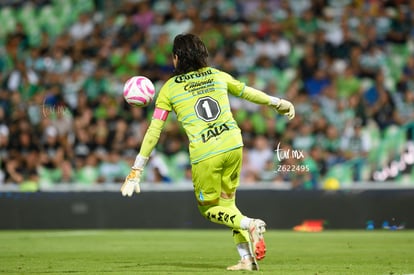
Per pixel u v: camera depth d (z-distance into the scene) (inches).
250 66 2679.6
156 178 2198.6
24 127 2273.6
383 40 2775.6
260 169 2231.8
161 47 2723.9
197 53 880.3
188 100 866.1
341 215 1958.7
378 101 2416.3
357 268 960.3
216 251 1279.5
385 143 2256.4
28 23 2945.4
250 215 1966.0
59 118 2284.7
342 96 2506.2
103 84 2554.1
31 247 1373.0
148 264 1019.3
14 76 2566.4
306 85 2608.3
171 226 1980.8
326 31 2795.3
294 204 1967.3
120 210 1993.1
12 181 2214.6
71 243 1482.5
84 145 2299.5
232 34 2807.6
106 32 2842.0
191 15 2878.9
